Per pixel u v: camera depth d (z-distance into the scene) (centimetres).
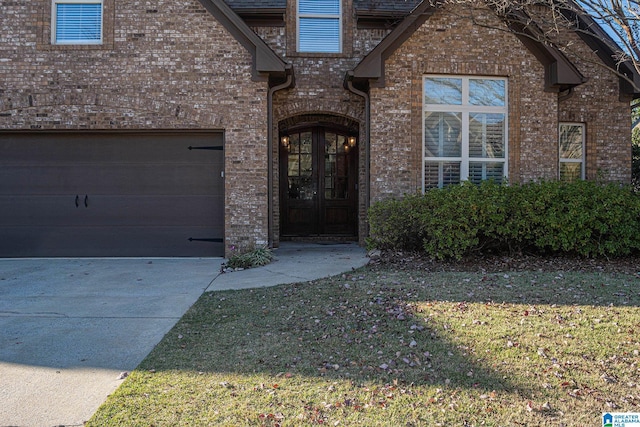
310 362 349
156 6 799
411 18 807
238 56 802
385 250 766
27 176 817
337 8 941
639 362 340
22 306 506
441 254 696
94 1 812
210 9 802
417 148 834
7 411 277
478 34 843
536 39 635
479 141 862
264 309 483
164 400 289
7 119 795
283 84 841
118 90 797
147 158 821
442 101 855
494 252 758
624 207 718
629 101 948
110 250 820
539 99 856
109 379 322
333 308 477
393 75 832
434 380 317
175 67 800
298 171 1058
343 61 917
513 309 461
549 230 705
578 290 534
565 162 959
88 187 821
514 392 299
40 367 342
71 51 796
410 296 510
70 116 797
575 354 354
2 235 815
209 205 822
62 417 270
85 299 534
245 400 290
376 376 324
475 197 697
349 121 1021
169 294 554
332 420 267
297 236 1055
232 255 797
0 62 794
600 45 938
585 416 270
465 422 265
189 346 384
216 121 801
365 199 916
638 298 500
